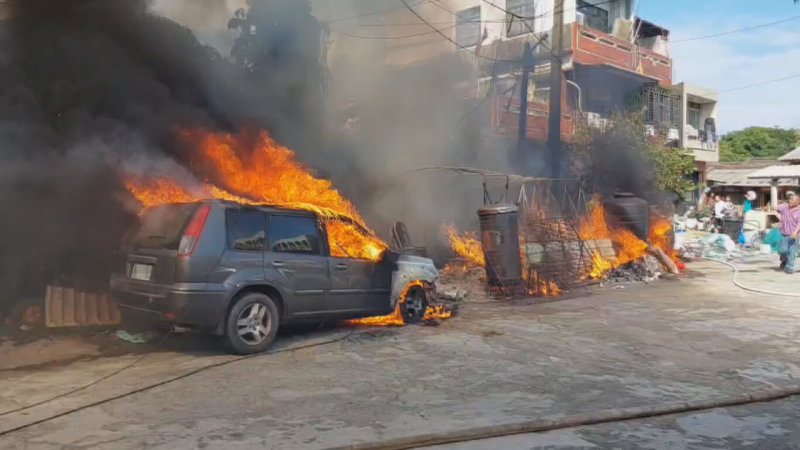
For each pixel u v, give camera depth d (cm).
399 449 396
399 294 793
